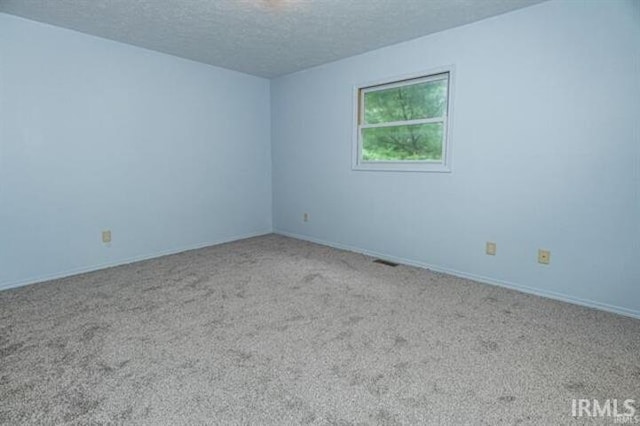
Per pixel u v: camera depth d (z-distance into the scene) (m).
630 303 2.34
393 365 1.77
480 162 2.93
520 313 2.37
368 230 3.87
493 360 1.81
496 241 2.90
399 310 2.42
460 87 2.98
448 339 2.02
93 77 3.21
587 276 2.49
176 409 1.46
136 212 3.61
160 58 3.66
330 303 2.54
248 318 2.29
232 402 1.50
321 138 4.22
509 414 1.43
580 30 2.38
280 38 3.21
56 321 2.23
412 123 3.39
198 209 4.16
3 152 2.78
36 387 1.58
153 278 3.08
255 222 4.83
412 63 3.27
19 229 2.89
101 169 3.33
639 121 2.22
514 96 2.70
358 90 3.78
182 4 2.53
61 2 2.51
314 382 1.63
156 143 3.71
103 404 1.48
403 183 3.49
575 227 2.51
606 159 2.35
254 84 4.60
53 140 3.02
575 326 2.18
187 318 2.29
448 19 2.79
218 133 4.27
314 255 3.86
